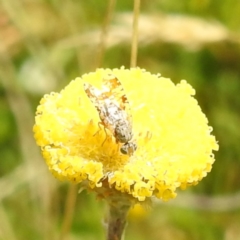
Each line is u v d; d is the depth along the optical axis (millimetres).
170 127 81
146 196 76
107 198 78
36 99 146
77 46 140
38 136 79
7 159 141
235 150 140
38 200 131
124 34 128
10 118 145
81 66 139
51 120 80
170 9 154
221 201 138
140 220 134
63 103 82
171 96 84
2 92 144
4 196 133
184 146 79
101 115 77
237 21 150
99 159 78
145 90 84
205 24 127
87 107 82
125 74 86
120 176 75
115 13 152
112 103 77
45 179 131
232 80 145
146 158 78
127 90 84
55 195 131
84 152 78
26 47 146
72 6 148
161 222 135
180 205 137
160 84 85
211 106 145
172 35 126
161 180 76
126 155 78
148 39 127
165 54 146
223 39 126
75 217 133
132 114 82
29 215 131
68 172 76
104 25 106
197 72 146
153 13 145
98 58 107
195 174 78
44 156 78
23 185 132
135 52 102
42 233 129
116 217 81
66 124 80
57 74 145
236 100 144
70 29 147
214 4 152
